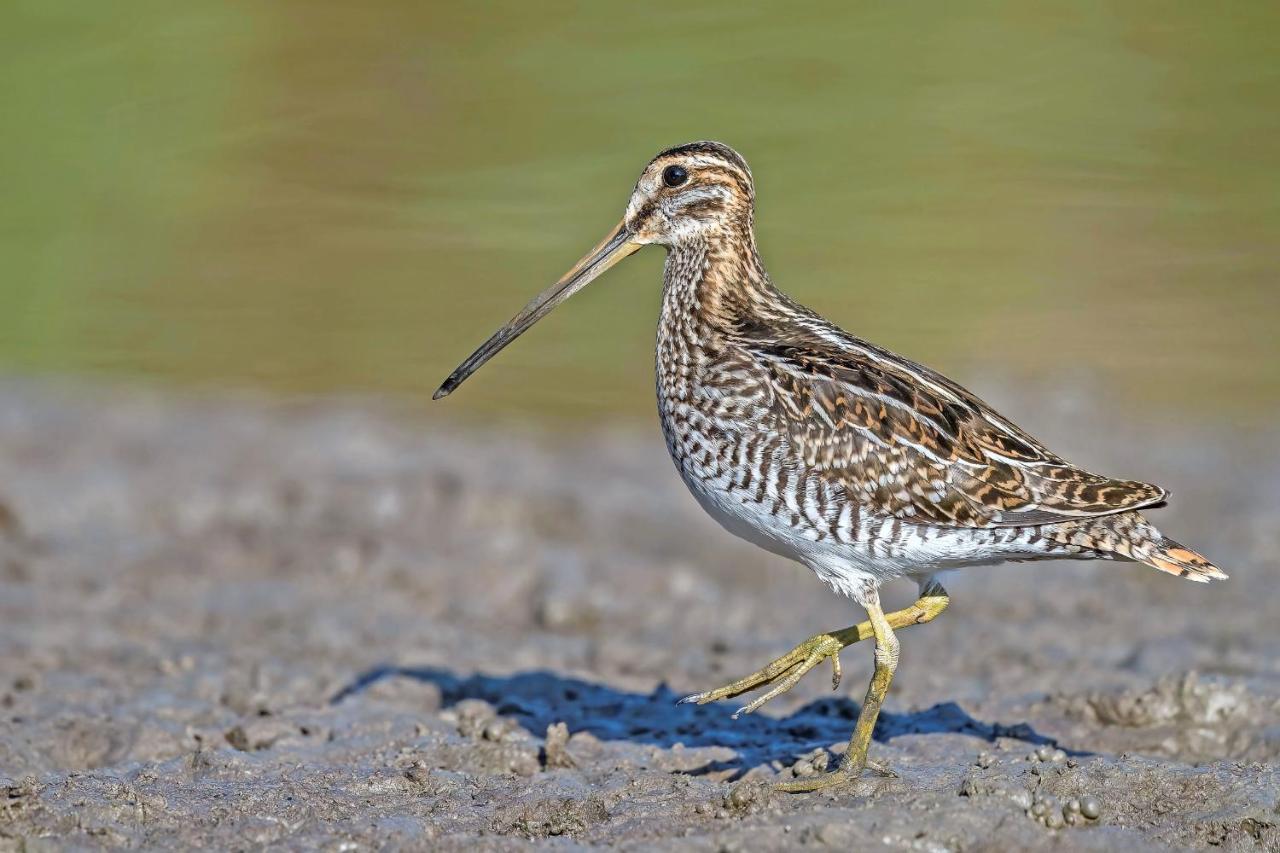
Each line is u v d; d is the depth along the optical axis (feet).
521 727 32.37
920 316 63.10
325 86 83.61
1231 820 25.48
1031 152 76.18
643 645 38.86
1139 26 91.35
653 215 32.94
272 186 74.84
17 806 25.91
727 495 30.32
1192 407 56.80
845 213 70.54
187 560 44.96
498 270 68.23
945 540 29.19
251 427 56.13
